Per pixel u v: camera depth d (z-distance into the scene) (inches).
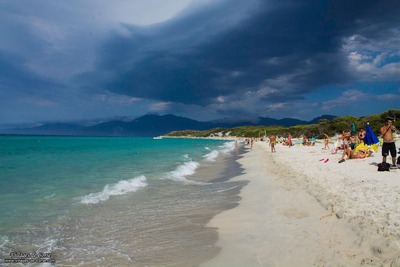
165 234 305.0
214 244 272.5
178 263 236.5
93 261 242.5
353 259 209.0
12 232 300.2
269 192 482.9
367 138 812.6
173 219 358.0
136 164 1005.8
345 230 262.2
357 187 416.5
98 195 485.1
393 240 222.1
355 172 556.4
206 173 814.5
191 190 548.7
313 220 306.2
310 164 763.4
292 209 359.6
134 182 609.6
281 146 1936.5
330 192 399.9
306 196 413.1
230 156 1496.1
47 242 278.5
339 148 1054.4
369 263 198.4
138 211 394.3
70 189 530.9
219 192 527.5
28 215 360.8
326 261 211.2
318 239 253.6
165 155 1478.8
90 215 371.2
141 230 317.7
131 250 264.4
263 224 314.7
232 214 371.9
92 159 1182.3
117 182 614.5
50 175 701.3
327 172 589.3
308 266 208.7
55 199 448.8
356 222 270.4
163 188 566.9
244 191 524.7
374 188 399.5
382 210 296.8
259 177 668.1
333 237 253.3
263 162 1003.9
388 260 193.8
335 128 2635.3
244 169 873.5
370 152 797.2
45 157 1249.4
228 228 315.9
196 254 252.4
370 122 2202.3
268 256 233.9
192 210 400.5
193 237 294.4
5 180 617.6
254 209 384.5
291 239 261.1
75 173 745.0
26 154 1414.9
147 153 1637.6
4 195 467.5
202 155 1556.3
